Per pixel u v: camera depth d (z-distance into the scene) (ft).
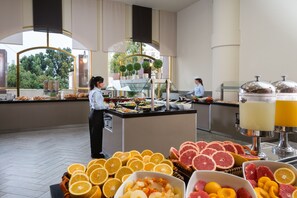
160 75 11.53
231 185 2.64
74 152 12.94
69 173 3.24
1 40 19.66
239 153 3.97
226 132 16.75
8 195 7.88
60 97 20.83
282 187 2.75
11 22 19.85
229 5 19.33
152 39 26.76
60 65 23.24
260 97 3.66
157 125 10.66
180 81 28.19
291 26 15.98
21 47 21.22
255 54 18.53
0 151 12.98
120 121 10.28
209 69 23.82
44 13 20.99
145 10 26.04
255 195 2.39
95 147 12.07
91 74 23.47
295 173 2.97
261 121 3.65
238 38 19.60
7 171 10.00
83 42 22.75
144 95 16.02
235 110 15.96
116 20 24.39
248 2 18.93
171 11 27.86
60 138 16.35
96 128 11.98
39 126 19.16
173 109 11.78
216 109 17.60
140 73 12.75
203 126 19.04
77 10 22.36
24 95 21.84
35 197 7.76
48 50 22.53
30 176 9.48
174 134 11.10
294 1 15.74
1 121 17.69
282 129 4.17
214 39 20.39
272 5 17.19
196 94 22.75
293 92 4.17
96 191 2.69
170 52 28.09
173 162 3.53
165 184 2.65
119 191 2.50
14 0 19.89
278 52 16.88
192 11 25.77
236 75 19.81
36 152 12.85
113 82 16.83
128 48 25.63
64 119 20.20
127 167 3.20
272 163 3.17
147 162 3.52
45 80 21.30
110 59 24.71
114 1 24.23
